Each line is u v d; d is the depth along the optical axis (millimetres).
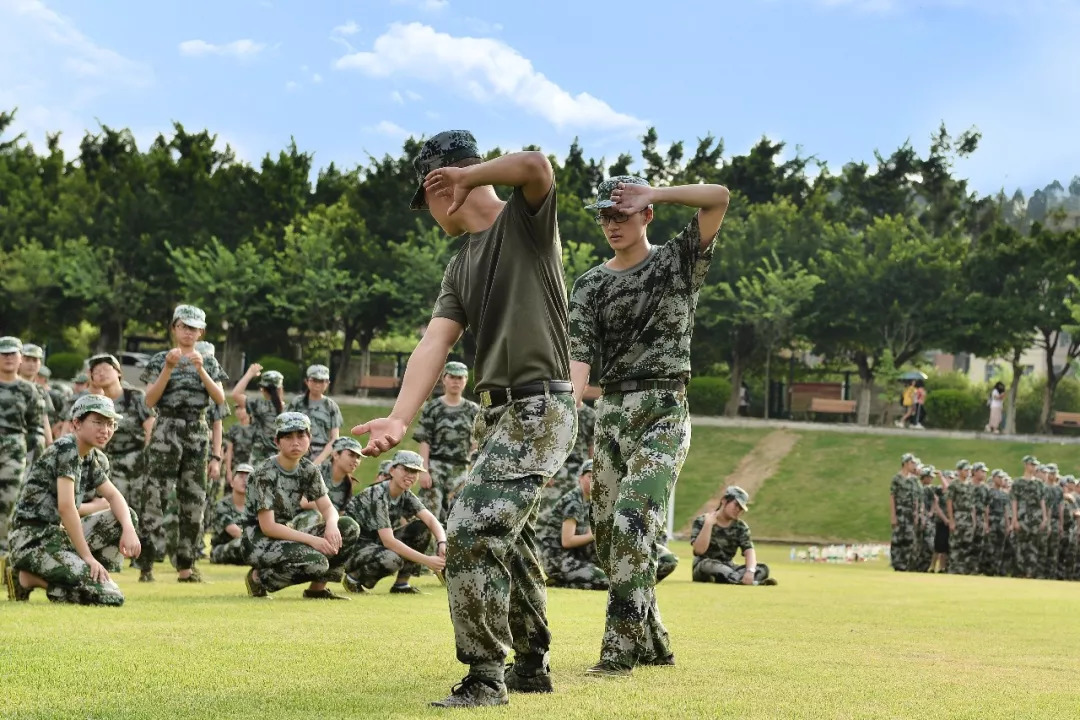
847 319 51375
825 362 58156
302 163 60219
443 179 3818
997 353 51844
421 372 4020
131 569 12047
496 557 3963
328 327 54906
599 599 9836
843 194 64938
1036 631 7949
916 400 47875
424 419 13297
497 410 4062
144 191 57469
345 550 9766
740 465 38500
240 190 58250
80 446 8078
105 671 4469
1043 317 48594
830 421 54156
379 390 54062
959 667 5637
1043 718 4059
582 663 5250
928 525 22922
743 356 54188
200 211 57281
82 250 54219
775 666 5348
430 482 13164
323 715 3615
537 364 4023
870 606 10000
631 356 5496
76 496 8117
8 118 63531
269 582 8867
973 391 57094
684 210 54219
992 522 22547
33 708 3648
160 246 56125
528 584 4266
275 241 56656
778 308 50344
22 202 57656
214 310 53375
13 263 53438
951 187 64188
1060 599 12391
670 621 7855
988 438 41062
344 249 54625
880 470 37094
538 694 4246
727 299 51344
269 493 8969
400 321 53281
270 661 4898
